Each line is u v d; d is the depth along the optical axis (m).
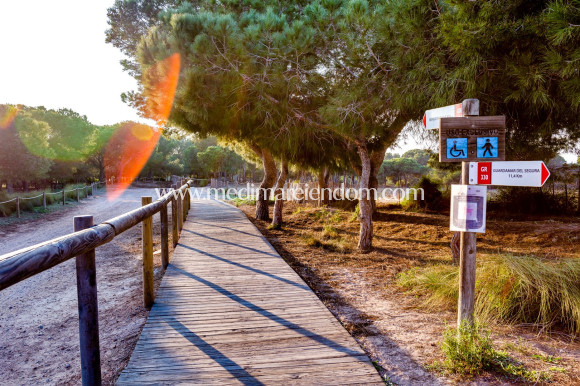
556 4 3.21
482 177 2.57
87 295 1.96
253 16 6.86
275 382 2.27
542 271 3.63
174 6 11.42
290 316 3.44
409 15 4.58
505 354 2.64
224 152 40.75
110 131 42.38
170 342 2.87
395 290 4.57
